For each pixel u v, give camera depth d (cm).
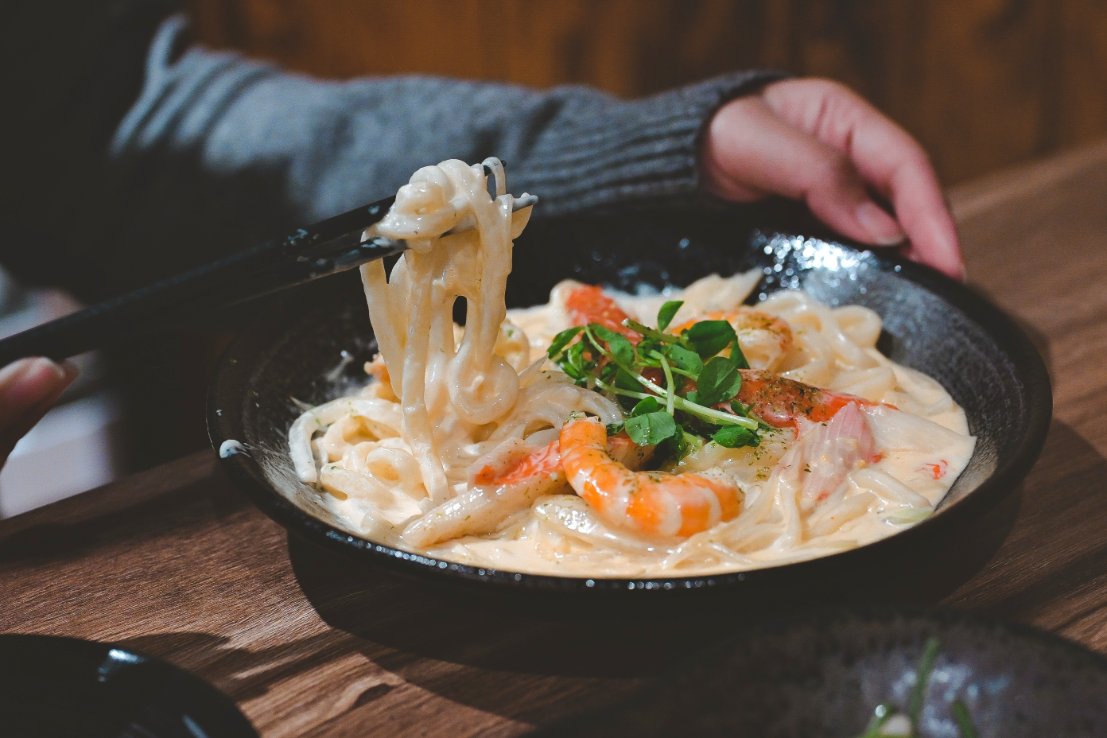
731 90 69
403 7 119
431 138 81
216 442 49
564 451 49
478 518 49
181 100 89
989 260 68
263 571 51
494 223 51
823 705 41
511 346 57
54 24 91
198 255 88
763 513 49
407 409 52
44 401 55
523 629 48
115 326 49
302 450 54
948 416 54
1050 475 53
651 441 50
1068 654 40
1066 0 111
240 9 122
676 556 47
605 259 64
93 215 91
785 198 68
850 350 58
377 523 50
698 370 52
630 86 121
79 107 91
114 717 44
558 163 75
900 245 65
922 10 115
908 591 48
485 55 120
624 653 47
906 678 41
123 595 50
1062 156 78
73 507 54
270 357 55
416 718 45
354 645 47
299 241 48
